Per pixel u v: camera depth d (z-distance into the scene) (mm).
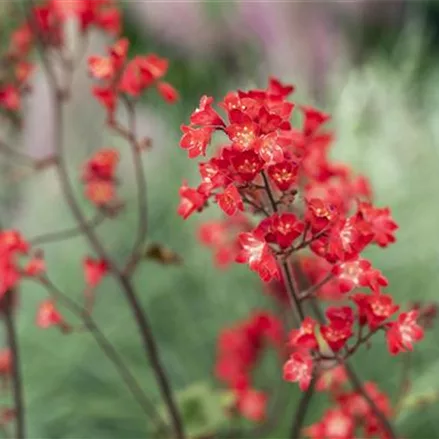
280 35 1364
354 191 567
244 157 464
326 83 1267
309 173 554
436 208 952
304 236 475
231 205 463
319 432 572
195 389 650
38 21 609
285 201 477
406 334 491
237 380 678
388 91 1134
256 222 645
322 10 1391
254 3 1381
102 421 827
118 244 954
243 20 1391
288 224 472
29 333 885
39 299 914
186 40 1464
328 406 750
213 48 1456
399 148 1048
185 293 903
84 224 601
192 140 469
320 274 594
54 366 856
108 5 635
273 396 768
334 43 1365
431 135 1070
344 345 494
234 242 631
